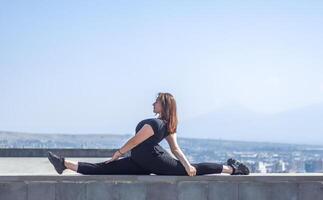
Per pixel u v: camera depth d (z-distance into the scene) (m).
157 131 7.56
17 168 14.44
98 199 7.52
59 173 7.57
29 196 7.43
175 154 7.66
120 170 7.65
